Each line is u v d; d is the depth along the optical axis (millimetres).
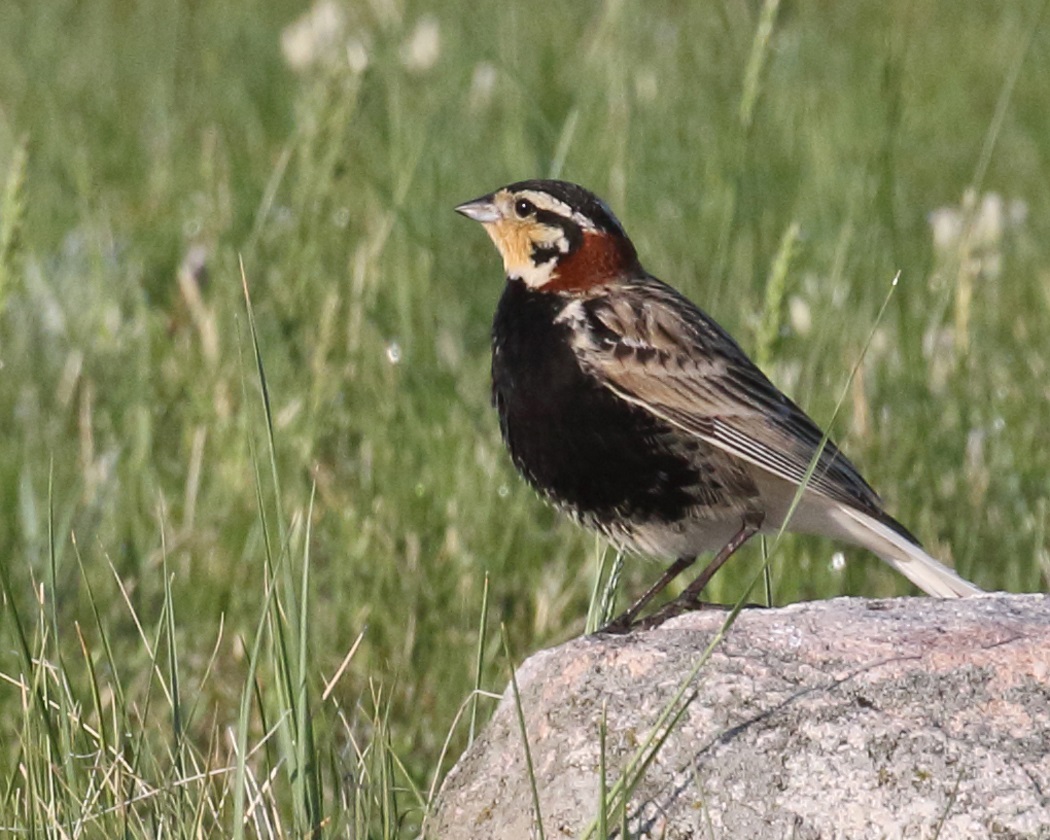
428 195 16438
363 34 19141
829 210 17516
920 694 6891
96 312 15031
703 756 6859
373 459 13039
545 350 9586
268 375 13734
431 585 11797
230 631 11367
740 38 20359
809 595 11672
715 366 9617
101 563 11867
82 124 21125
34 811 7559
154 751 9570
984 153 12578
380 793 7824
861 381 12789
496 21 23375
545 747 7199
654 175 18156
